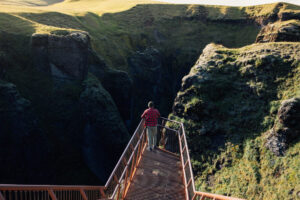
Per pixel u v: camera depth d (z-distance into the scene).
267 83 27.23
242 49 33.97
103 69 44.75
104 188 7.06
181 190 9.45
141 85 56.34
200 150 27.50
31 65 36.81
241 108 27.62
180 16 73.62
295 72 26.22
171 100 64.44
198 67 32.56
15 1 124.81
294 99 22.33
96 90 38.56
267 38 39.97
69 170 36.62
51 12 53.12
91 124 37.47
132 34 64.38
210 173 25.19
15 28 38.97
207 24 71.50
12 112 30.06
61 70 38.34
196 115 29.08
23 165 31.02
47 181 33.94
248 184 21.53
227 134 26.72
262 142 23.42
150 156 11.72
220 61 31.88
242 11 71.25
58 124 36.59
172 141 19.25
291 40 36.03
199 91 29.86
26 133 31.09
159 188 9.48
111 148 37.91
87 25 56.88
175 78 65.12
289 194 18.25
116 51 54.62
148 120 11.51
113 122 38.03
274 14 61.25
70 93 38.31
